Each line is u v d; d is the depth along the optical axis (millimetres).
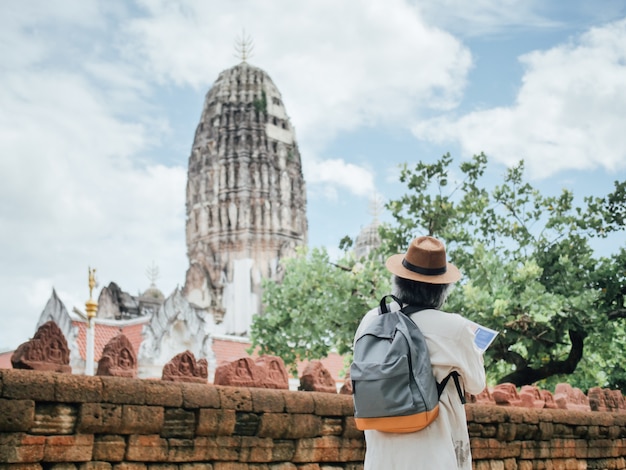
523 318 22594
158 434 7160
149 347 47406
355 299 28016
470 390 5547
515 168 26859
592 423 12953
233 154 81312
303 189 84812
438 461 5203
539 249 25922
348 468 8828
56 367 6832
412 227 26375
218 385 7871
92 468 6672
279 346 32969
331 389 9164
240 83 83688
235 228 79750
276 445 8164
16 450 6234
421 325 5496
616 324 25828
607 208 25328
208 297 77312
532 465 11500
